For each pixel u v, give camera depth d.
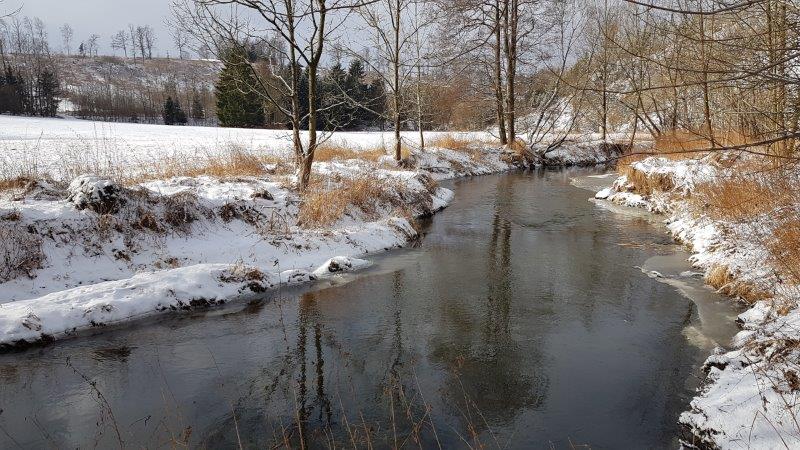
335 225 11.33
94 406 5.15
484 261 10.08
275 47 11.91
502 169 24.98
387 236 11.27
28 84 63.09
